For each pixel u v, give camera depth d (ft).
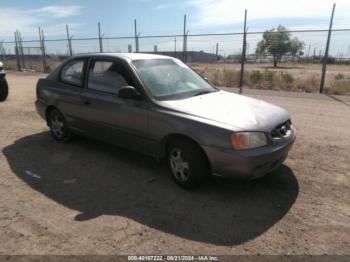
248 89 46.32
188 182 12.91
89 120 16.71
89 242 9.83
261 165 11.92
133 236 10.13
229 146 11.59
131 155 17.10
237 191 13.06
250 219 11.09
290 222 10.90
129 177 14.46
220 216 11.27
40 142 19.39
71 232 10.33
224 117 12.36
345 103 33.58
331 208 11.78
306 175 14.57
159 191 13.14
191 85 15.87
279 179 14.15
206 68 73.46
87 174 14.79
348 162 16.14
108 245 9.68
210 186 13.50
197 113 12.70
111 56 15.99
